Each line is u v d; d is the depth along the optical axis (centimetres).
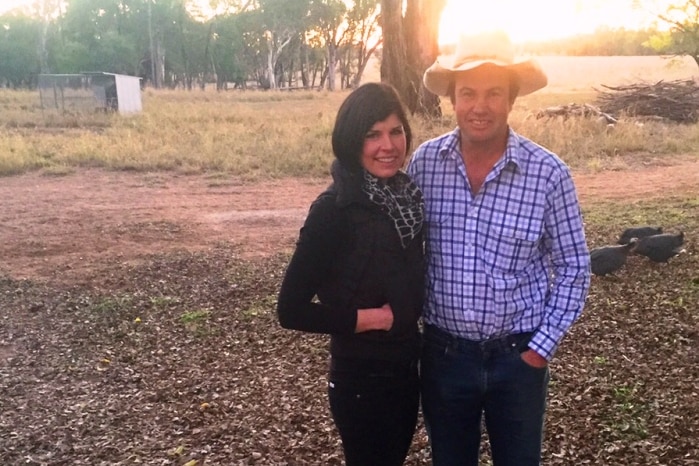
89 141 1711
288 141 1645
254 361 528
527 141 258
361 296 250
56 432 426
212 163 1476
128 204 1142
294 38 7388
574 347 522
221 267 782
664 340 527
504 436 269
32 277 761
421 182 265
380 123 243
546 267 266
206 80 8194
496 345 261
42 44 6619
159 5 6969
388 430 265
